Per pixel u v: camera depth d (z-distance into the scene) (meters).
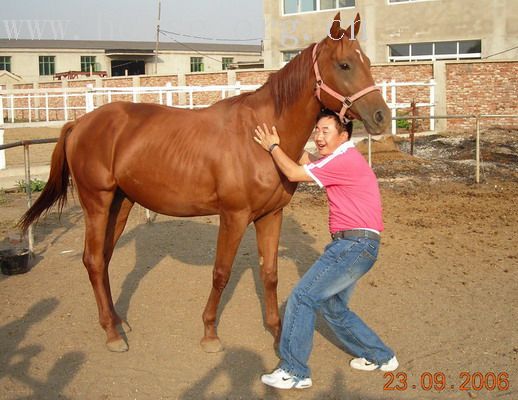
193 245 6.59
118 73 48.56
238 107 3.88
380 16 25.72
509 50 22.95
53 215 8.22
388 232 7.05
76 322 4.59
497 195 8.98
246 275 5.62
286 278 5.53
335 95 3.58
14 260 5.65
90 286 5.38
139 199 4.12
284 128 3.78
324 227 7.38
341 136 3.54
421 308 4.76
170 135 3.92
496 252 6.21
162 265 5.93
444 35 24.36
